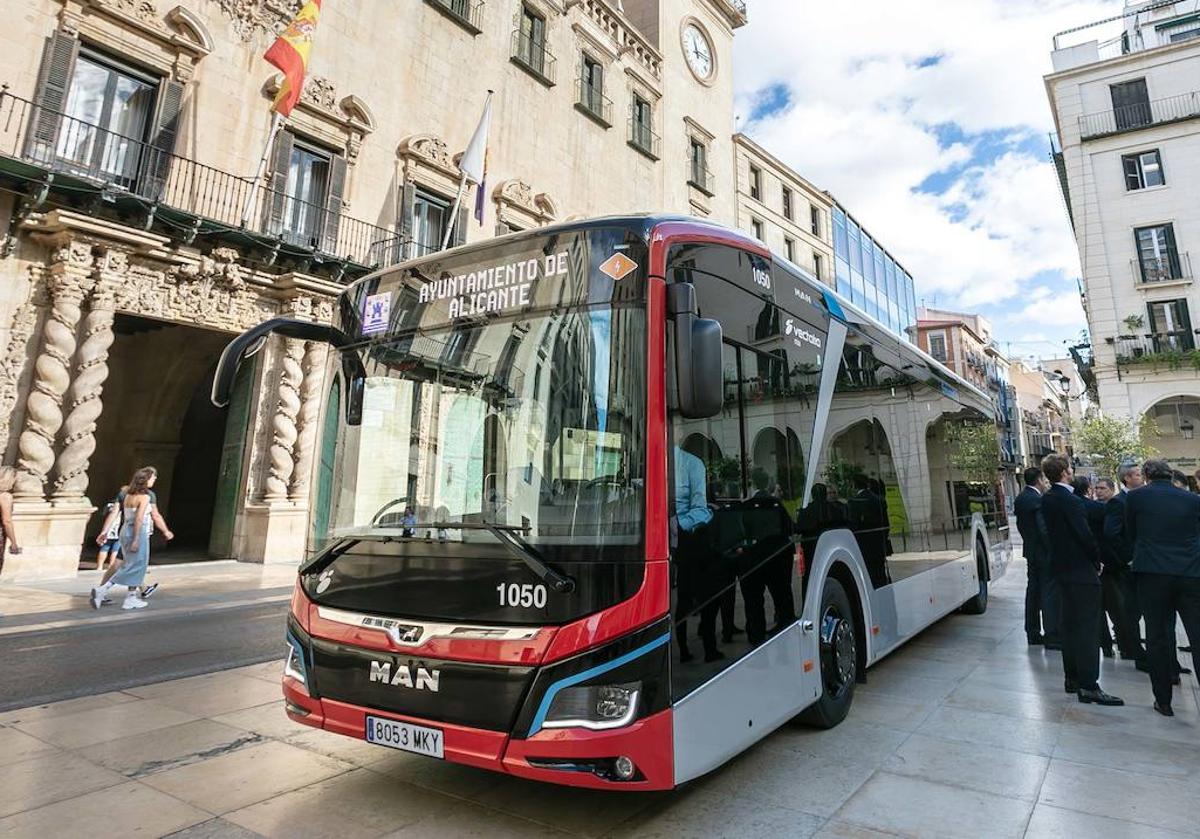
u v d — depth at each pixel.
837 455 5.04
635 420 3.11
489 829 3.21
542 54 23.83
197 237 14.35
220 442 21.53
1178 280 26.38
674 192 29.22
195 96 14.94
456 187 20.41
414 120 19.50
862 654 5.02
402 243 18.38
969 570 8.41
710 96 32.56
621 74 27.39
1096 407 35.22
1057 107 30.11
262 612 9.79
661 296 3.25
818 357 4.97
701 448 3.42
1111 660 6.86
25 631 8.23
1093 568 5.31
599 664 2.83
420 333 3.87
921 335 51.47
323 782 3.79
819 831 3.16
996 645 7.33
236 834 3.18
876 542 5.52
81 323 12.95
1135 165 28.27
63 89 12.95
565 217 24.00
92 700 5.43
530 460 3.28
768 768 3.92
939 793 3.58
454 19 20.78
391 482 3.67
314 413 16.20
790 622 4.05
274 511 15.31
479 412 3.51
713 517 3.43
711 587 3.34
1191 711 5.02
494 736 2.89
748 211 33.41
